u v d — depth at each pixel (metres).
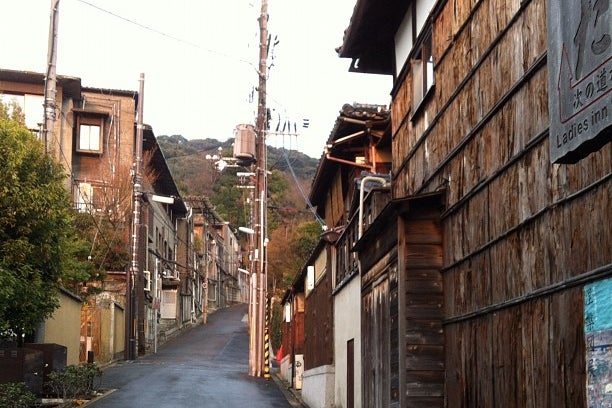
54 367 19.95
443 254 9.95
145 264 45.97
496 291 7.84
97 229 39.34
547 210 6.55
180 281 59.31
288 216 63.47
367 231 12.54
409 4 12.77
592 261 5.70
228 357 40.97
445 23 10.24
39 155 15.11
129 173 42.81
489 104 8.24
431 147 10.80
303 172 60.94
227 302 93.81
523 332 7.05
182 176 84.50
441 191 9.90
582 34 4.82
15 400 14.57
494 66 8.11
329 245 20.41
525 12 7.20
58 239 15.68
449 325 9.59
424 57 11.46
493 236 7.97
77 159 43.69
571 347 6.00
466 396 8.79
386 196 14.05
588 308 5.71
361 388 14.66
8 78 39.47
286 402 22.39
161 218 55.50
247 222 71.25
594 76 4.66
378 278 12.58
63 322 24.61
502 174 7.74
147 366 32.84
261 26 32.00
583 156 5.08
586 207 5.82
